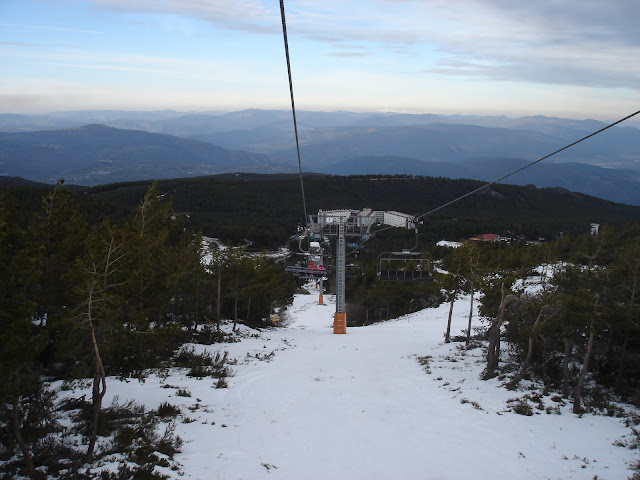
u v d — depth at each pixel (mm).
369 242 103812
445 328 41438
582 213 170250
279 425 15031
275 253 112250
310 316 68812
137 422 14055
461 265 32750
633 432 14180
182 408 16281
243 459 11812
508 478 11070
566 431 14602
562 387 19625
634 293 17266
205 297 36594
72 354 11336
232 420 15336
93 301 10828
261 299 45375
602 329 16953
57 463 10484
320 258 48219
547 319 18500
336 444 13422
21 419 11953
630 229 61500
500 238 116562
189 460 11438
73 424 13445
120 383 19047
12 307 9766
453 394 19516
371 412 16906
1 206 13781
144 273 12344
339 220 43500
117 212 85938
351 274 59438
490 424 15375
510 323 22438
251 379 21641
